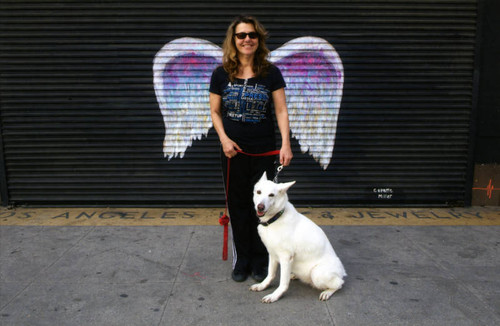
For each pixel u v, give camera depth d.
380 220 4.49
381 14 4.60
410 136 4.84
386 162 4.89
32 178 4.84
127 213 4.70
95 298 2.68
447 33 4.64
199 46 4.63
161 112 4.75
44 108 4.70
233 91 2.80
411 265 3.25
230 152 2.79
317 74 4.71
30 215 4.59
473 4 4.59
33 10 4.51
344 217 4.59
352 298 2.69
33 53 4.59
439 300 2.66
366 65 4.71
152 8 4.55
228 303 2.63
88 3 4.51
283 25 4.62
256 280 2.95
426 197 4.98
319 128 4.81
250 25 2.69
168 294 2.75
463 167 4.92
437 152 4.88
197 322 2.40
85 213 4.68
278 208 2.58
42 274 3.04
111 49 4.60
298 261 2.69
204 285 2.89
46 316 2.45
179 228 4.17
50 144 4.77
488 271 3.12
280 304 2.62
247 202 3.02
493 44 4.73
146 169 4.86
